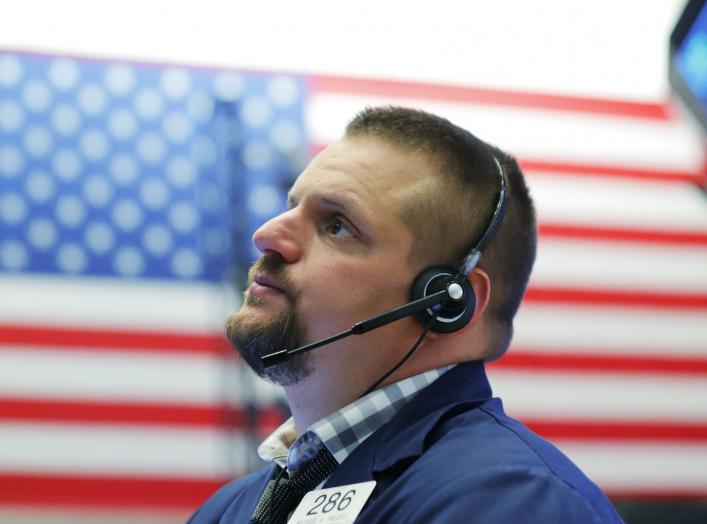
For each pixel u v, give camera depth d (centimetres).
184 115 518
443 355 155
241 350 154
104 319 492
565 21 555
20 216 500
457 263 157
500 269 163
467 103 542
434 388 152
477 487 124
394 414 150
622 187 540
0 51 514
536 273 526
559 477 129
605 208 536
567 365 520
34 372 481
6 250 495
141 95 518
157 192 509
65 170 507
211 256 504
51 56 517
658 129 549
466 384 154
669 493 516
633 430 519
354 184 155
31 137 508
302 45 535
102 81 518
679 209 541
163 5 528
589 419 517
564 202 534
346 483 142
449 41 547
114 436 478
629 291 530
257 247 157
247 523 157
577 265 529
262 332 151
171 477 477
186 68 524
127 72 520
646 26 560
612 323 526
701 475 519
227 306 495
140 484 476
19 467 470
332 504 138
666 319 530
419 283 152
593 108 549
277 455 163
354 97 533
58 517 469
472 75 546
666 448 520
